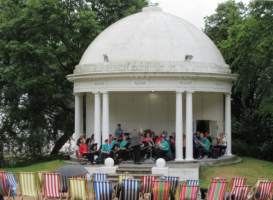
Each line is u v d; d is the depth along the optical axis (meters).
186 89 24.81
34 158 37.66
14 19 32.88
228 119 28.09
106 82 25.39
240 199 15.15
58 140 42.81
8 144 37.00
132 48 26.03
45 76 34.19
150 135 27.19
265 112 29.69
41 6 32.69
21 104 36.19
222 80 26.77
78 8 37.28
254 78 32.78
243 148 32.94
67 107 40.75
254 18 27.67
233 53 30.81
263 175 23.83
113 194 15.63
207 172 23.55
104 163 23.62
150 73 24.36
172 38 26.34
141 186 16.38
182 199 14.92
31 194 16.22
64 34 35.09
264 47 26.05
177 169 22.11
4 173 16.02
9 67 32.38
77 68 28.06
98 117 25.98
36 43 33.69
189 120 24.94
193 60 26.00
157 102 29.09
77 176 16.67
